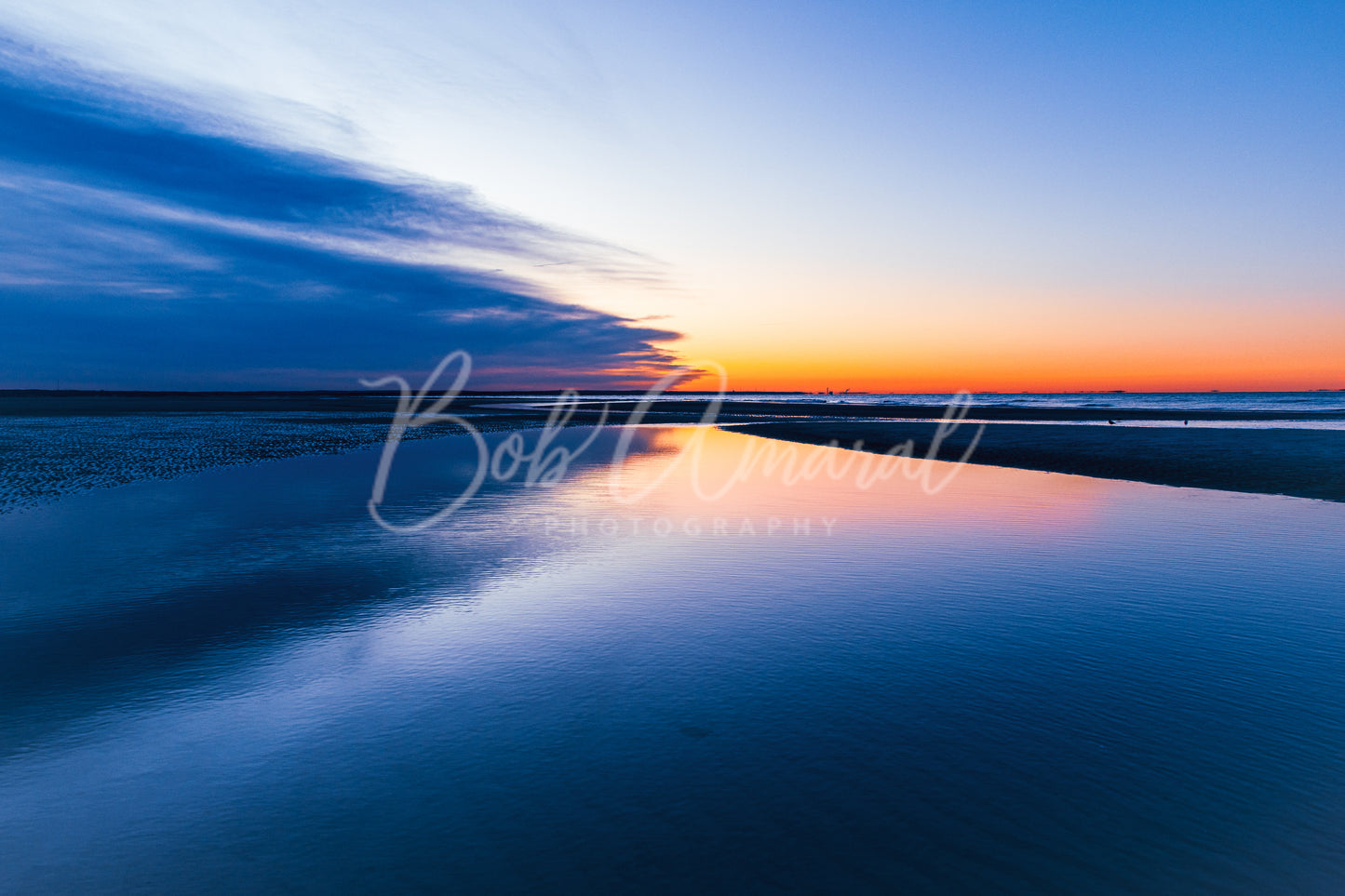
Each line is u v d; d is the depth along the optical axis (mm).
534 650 7559
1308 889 3941
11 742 5453
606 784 4988
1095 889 3938
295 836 4375
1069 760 5355
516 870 4078
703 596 9617
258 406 84812
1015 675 7031
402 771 5129
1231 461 24641
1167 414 67062
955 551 12336
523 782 5000
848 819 4598
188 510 15266
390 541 12688
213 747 5430
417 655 7371
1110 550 12391
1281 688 6715
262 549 11867
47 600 8953
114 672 6797
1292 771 5191
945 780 5074
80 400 114500
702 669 7117
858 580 10500
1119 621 8727
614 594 9695
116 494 17109
